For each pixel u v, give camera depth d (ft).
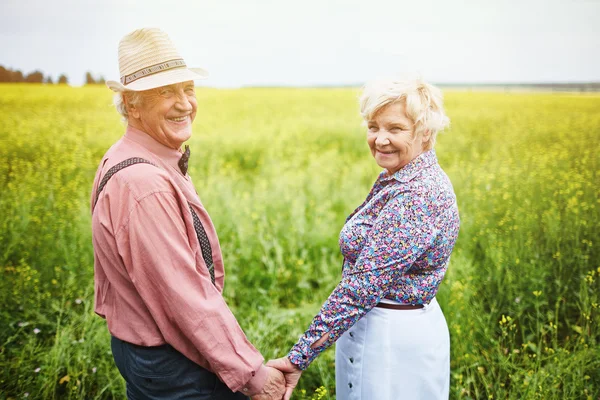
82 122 27.32
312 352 5.28
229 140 26.71
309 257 13.12
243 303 10.98
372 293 5.01
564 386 7.20
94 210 4.89
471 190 15.52
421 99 4.91
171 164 5.24
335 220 15.53
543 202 13.62
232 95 47.42
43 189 15.43
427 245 4.93
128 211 4.53
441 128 5.09
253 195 17.04
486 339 8.94
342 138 29.76
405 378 5.34
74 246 11.68
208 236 5.32
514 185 15.21
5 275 10.75
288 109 40.93
